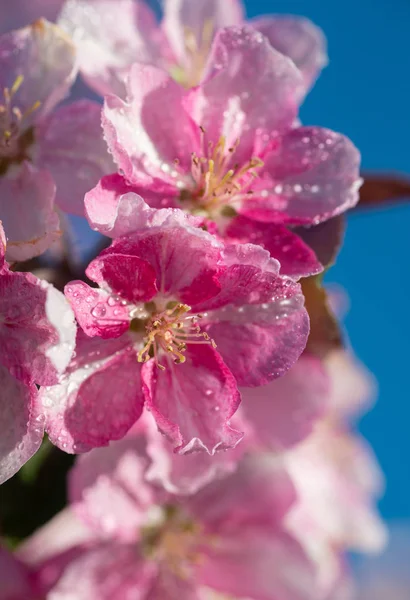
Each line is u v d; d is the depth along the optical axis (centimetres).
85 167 39
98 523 40
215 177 39
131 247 37
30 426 36
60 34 39
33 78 39
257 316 37
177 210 36
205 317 38
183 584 41
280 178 39
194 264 37
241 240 39
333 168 39
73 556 40
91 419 37
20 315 36
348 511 43
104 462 39
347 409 42
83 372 37
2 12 43
